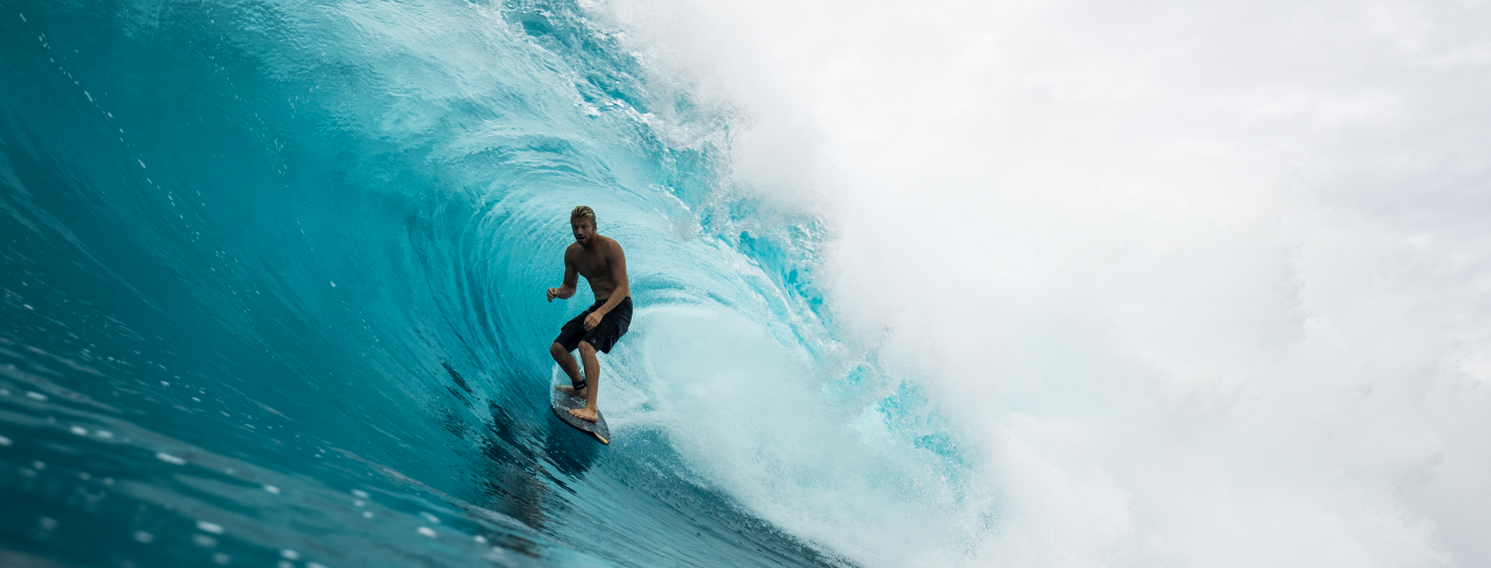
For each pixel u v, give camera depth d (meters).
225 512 1.11
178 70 4.04
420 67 5.95
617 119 7.56
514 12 7.24
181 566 0.88
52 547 0.79
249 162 4.15
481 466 2.57
